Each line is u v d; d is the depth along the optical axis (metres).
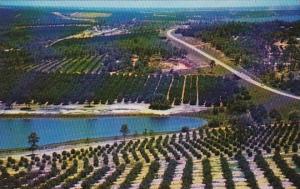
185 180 146.75
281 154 179.00
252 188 138.88
